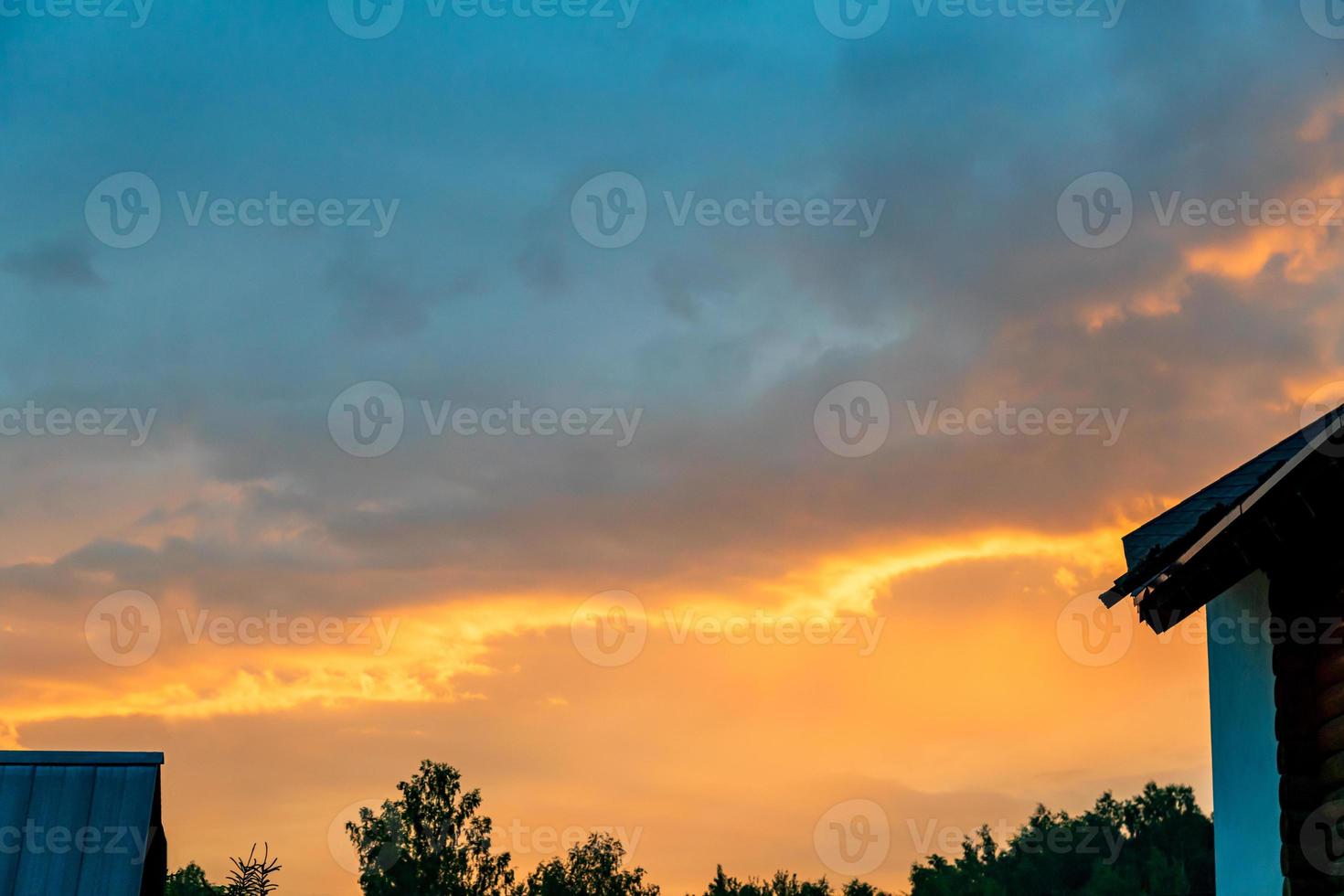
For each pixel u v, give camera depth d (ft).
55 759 40.32
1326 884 27.27
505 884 161.07
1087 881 182.60
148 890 43.80
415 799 162.91
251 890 47.39
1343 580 26.94
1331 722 27.25
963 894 187.42
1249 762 31.35
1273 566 29.17
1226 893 32.32
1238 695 32.14
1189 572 30.94
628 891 167.53
